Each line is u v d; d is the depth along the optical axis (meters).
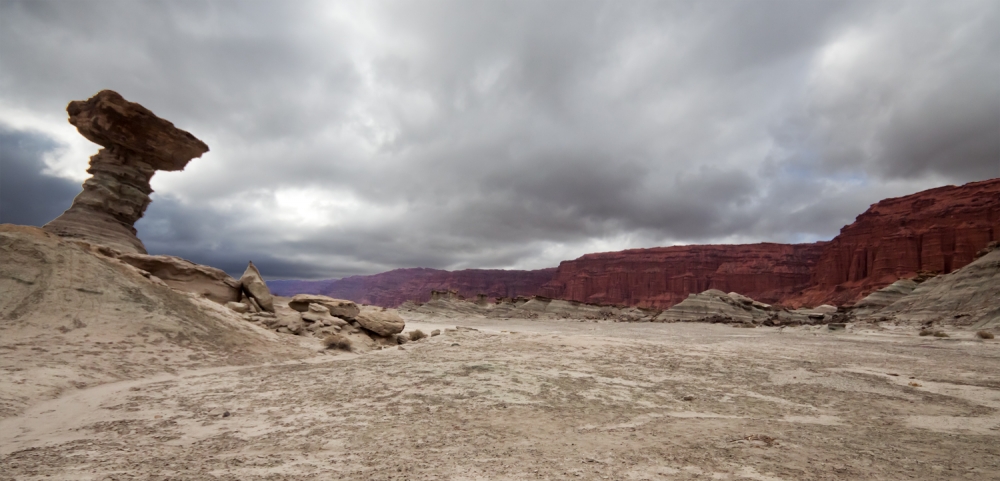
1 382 12.12
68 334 17.23
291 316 32.47
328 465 6.68
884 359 21.73
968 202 127.62
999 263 46.94
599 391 12.97
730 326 64.62
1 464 6.75
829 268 157.38
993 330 35.84
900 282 69.06
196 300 26.47
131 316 20.05
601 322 84.44
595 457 7.04
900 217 142.25
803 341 34.19
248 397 12.15
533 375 14.79
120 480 5.98
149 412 10.59
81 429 9.16
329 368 17.30
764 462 6.74
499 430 8.84
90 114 42.59
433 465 6.64
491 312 104.62
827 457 7.04
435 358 18.86
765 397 12.84
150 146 46.12
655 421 9.87
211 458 7.10
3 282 18.42
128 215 45.03
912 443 8.02
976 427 9.48
